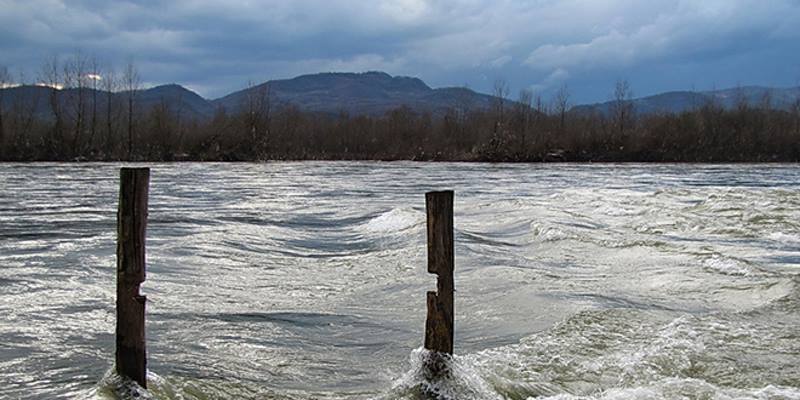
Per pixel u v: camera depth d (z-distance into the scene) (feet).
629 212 78.07
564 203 90.84
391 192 118.42
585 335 28.48
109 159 246.47
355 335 29.53
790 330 29.07
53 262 43.93
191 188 123.75
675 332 28.55
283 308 33.94
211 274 42.14
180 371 23.91
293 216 78.48
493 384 22.24
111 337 27.84
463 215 80.59
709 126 277.44
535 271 43.21
